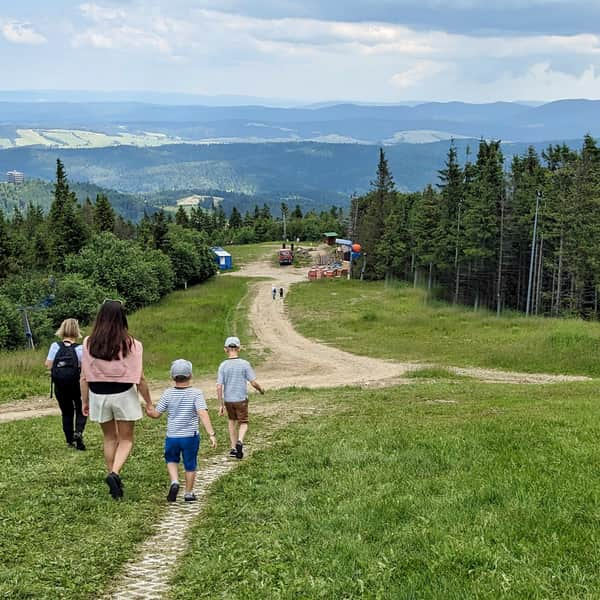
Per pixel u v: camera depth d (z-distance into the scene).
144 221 98.62
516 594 5.65
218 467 11.77
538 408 17.20
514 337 40.69
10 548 7.43
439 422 15.23
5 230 75.44
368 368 34.72
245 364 12.59
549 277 72.38
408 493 8.95
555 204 62.44
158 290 69.75
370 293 78.12
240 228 178.12
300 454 12.37
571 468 9.84
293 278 98.81
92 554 7.39
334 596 5.96
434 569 6.30
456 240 71.44
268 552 7.20
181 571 6.98
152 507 9.23
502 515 7.75
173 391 9.73
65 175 91.12
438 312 56.12
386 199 101.44
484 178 68.81
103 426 9.38
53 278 55.22
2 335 40.91
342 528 7.78
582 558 6.38
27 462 11.79
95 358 9.08
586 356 33.28
